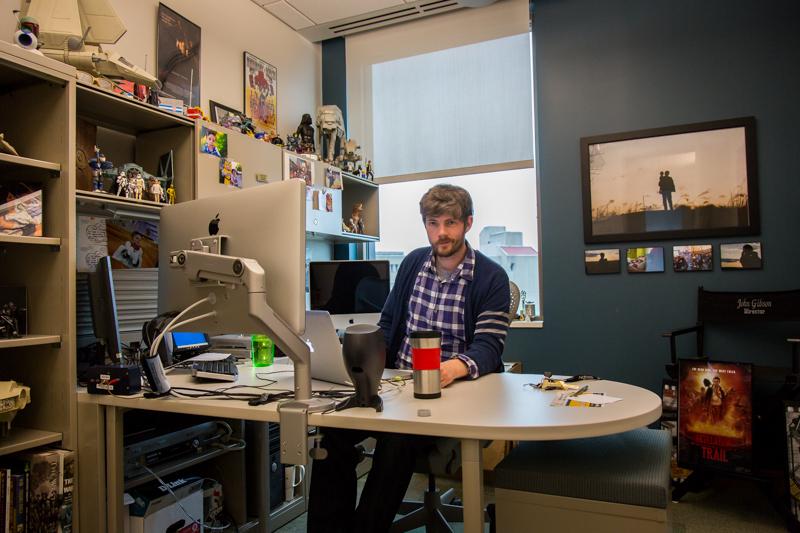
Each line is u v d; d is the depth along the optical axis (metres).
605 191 3.17
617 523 1.02
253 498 2.11
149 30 2.57
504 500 1.12
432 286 1.73
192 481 1.86
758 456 2.38
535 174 3.44
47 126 1.59
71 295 1.52
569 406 1.10
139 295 2.04
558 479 1.07
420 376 1.18
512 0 3.45
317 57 3.93
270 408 1.13
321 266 3.00
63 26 1.77
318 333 1.40
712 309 2.82
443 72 3.65
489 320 1.57
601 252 3.17
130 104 1.88
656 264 3.05
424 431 0.98
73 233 1.54
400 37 3.74
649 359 3.06
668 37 3.08
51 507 1.40
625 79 3.16
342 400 1.16
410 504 2.02
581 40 3.26
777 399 2.40
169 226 1.46
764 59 2.90
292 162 2.72
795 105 2.84
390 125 3.79
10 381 1.48
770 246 2.86
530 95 3.42
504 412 1.05
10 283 1.64
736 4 2.95
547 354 3.26
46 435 1.47
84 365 1.61
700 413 2.45
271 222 1.19
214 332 1.27
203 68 2.89
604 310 3.16
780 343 2.82
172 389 1.38
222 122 2.58
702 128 2.98
